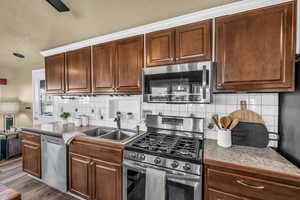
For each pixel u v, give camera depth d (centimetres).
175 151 130
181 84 140
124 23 178
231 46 130
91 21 184
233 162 107
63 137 182
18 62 336
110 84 191
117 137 209
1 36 244
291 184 92
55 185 197
